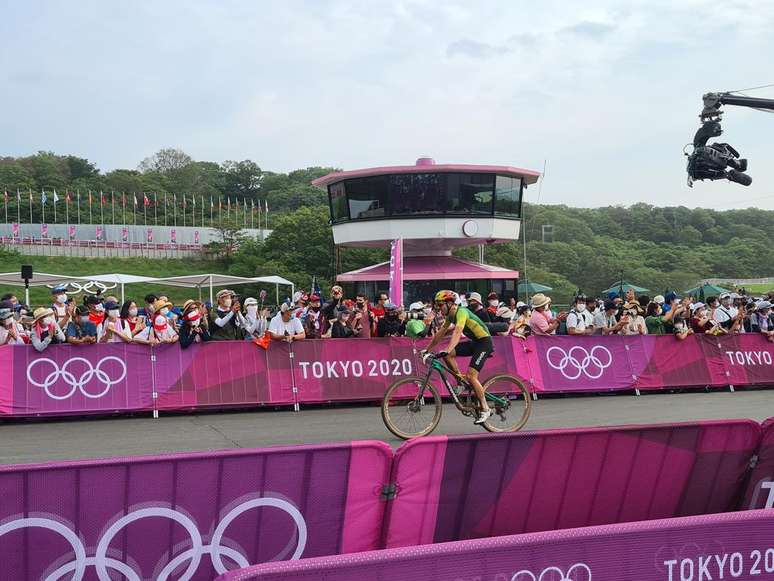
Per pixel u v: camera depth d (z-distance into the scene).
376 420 10.55
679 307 14.58
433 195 27.81
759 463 5.32
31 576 3.71
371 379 11.94
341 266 74.75
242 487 4.07
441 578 3.01
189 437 9.17
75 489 3.77
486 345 9.11
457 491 4.55
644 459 5.00
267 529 4.14
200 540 4.00
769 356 14.58
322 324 13.44
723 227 127.44
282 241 80.62
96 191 135.38
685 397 13.09
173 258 98.56
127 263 93.56
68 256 93.75
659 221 121.50
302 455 4.16
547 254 85.81
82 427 9.93
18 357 10.29
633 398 12.93
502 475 4.65
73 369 10.51
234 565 4.08
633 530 3.37
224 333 11.93
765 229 131.88
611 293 15.88
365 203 28.45
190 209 143.88
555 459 4.77
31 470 3.68
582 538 3.26
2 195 127.00
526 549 3.15
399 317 13.58
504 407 9.39
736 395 13.41
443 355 8.88
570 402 12.42
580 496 4.88
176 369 11.02
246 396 11.26
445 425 10.22
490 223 28.23
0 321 10.85
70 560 3.78
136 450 8.33
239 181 161.25
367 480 4.32
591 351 13.27
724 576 3.59
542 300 13.09
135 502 3.88
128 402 10.66
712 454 5.17
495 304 15.08
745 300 16.30
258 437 9.20
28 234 102.50
